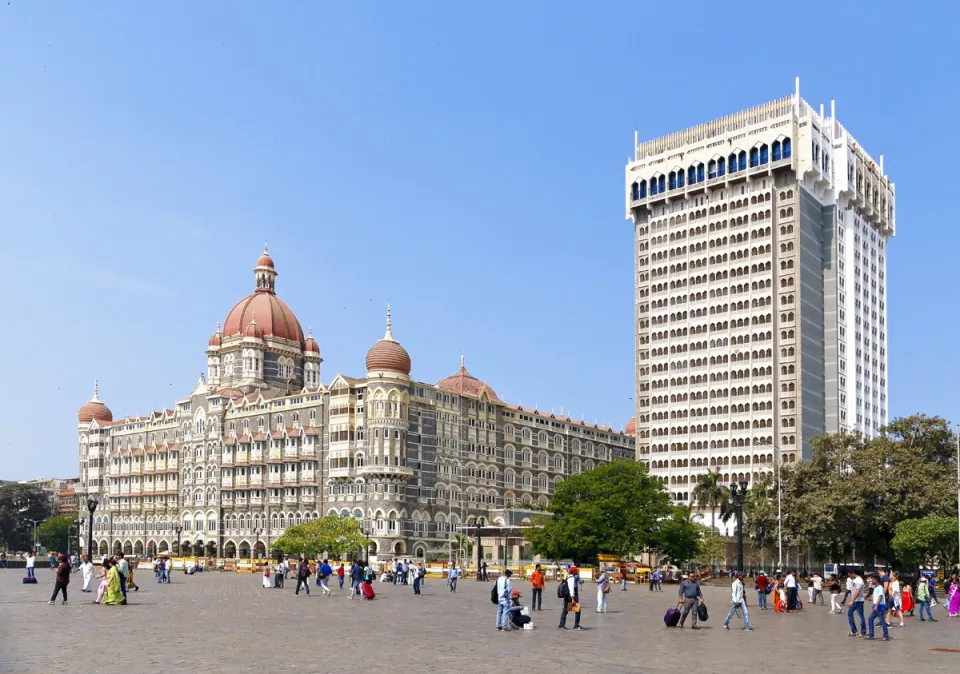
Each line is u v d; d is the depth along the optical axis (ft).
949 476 347.15
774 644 135.64
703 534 486.38
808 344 619.67
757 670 106.32
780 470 400.88
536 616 183.83
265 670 99.45
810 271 631.15
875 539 365.40
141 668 99.60
